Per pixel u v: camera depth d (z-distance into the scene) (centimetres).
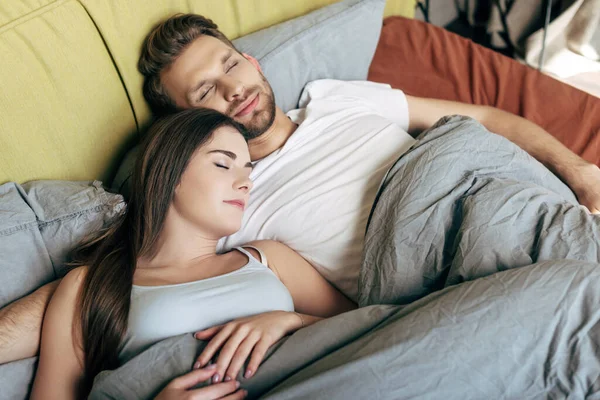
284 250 117
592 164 134
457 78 175
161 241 107
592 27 202
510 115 151
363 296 109
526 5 217
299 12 177
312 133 136
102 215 111
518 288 82
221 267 107
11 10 111
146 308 95
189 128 107
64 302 98
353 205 122
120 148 134
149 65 133
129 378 85
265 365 87
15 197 107
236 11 158
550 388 75
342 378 77
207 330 93
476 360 76
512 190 104
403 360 77
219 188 105
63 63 119
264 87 133
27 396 94
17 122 113
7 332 94
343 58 163
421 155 114
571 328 78
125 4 130
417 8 238
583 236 95
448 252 105
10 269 101
